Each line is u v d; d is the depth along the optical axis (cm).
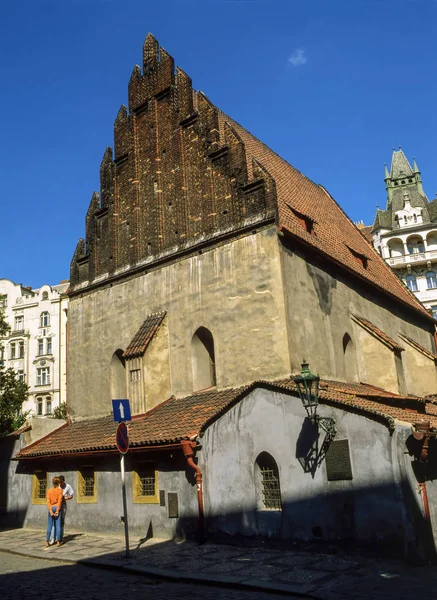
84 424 2280
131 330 2253
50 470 2086
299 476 1442
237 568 1234
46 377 6388
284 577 1133
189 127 2231
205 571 1215
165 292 2161
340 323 2147
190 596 1014
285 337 1784
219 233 2023
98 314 2419
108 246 2453
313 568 1204
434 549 1266
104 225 2502
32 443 2250
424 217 6488
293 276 1908
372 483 1309
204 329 2005
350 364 2202
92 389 2366
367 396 1678
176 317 2097
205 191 2109
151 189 2317
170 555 1416
